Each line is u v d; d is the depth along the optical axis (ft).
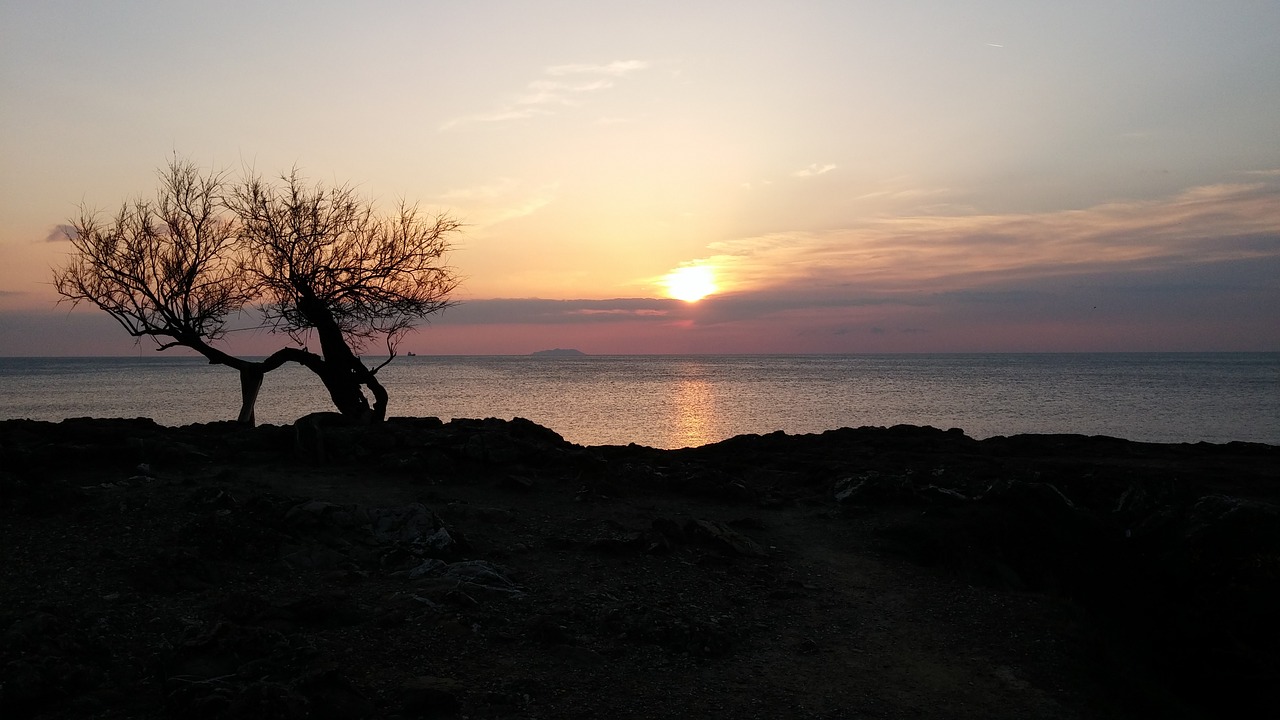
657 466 64.69
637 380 476.13
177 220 67.56
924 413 227.20
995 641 35.60
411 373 623.77
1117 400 274.77
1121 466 71.00
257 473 52.75
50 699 24.41
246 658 27.61
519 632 32.17
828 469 65.67
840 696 29.37
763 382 440.04
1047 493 54.03
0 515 38.91
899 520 53.21
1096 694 31.35
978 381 439.22
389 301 70.85
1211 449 83.92
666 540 45.09
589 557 42.65
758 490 61.26
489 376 550.77
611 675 29.43
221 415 206.18
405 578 37.40
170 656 27.32
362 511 43.37
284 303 67.97
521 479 54.85
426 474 55.47
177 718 24.06
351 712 24.80
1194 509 52.34
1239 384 384.88
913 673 31.96
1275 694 39.50
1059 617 38.83
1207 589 46.68
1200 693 41.52
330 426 61.46
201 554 36.52
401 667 28.40
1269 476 66.28
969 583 44.65
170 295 65.87
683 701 27.89
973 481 61.62
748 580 41.91
